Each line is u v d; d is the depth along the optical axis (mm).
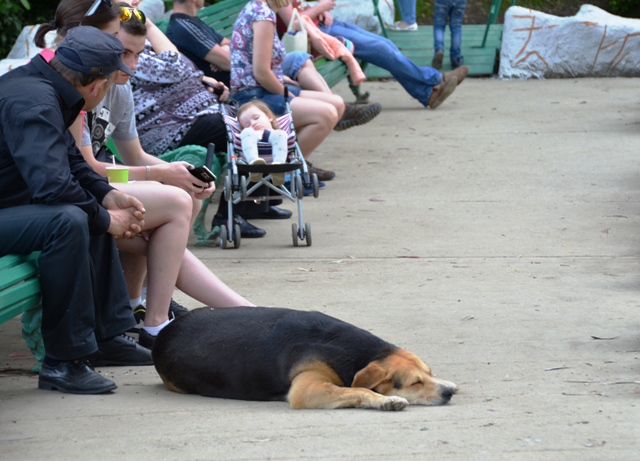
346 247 10531
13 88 5789
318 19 18016
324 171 14117
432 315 7844
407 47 25453
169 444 4773
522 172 14398
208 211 12859
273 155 10648
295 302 8312
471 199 12828
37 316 6133
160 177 7523
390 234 11094
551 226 11336
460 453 4551
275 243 10844
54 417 5336
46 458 4613
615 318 7695
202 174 7484
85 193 5891
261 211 11430
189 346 5863
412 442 4723
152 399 5742
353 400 5348
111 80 6094
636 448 4598
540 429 4914
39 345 6230
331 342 5633
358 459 4484
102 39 5996
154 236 6793
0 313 5332
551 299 8352
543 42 24438
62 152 5758
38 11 20094
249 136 10523
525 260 9844
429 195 13133
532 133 17328
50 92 5812
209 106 10836
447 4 23266
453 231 11180
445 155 15766
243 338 5766
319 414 5281
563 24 24297
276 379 5598
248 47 12227
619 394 5633
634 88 22359
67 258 5652
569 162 14984
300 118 12508
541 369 6281
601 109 19609
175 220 6758
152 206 6668
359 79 17844
